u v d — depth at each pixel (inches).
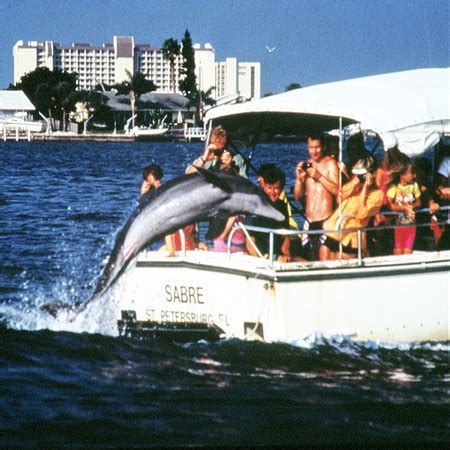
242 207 926.4
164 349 957.8
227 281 949.2
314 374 890.1
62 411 786.2
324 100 1008.9
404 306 955.3
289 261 1010.1
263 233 1024.2
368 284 941.2
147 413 788.0
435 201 1074.7
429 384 871.7
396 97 1003.9
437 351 963.3
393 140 970.1
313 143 999.6
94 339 981.8
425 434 751.7
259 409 803.4
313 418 783.1
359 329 940.6
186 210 933.2
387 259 963.3
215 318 963.3
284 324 914.7
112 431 746.8
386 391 853.2
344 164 1016.9
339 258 956.0
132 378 873.5
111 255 966.4
